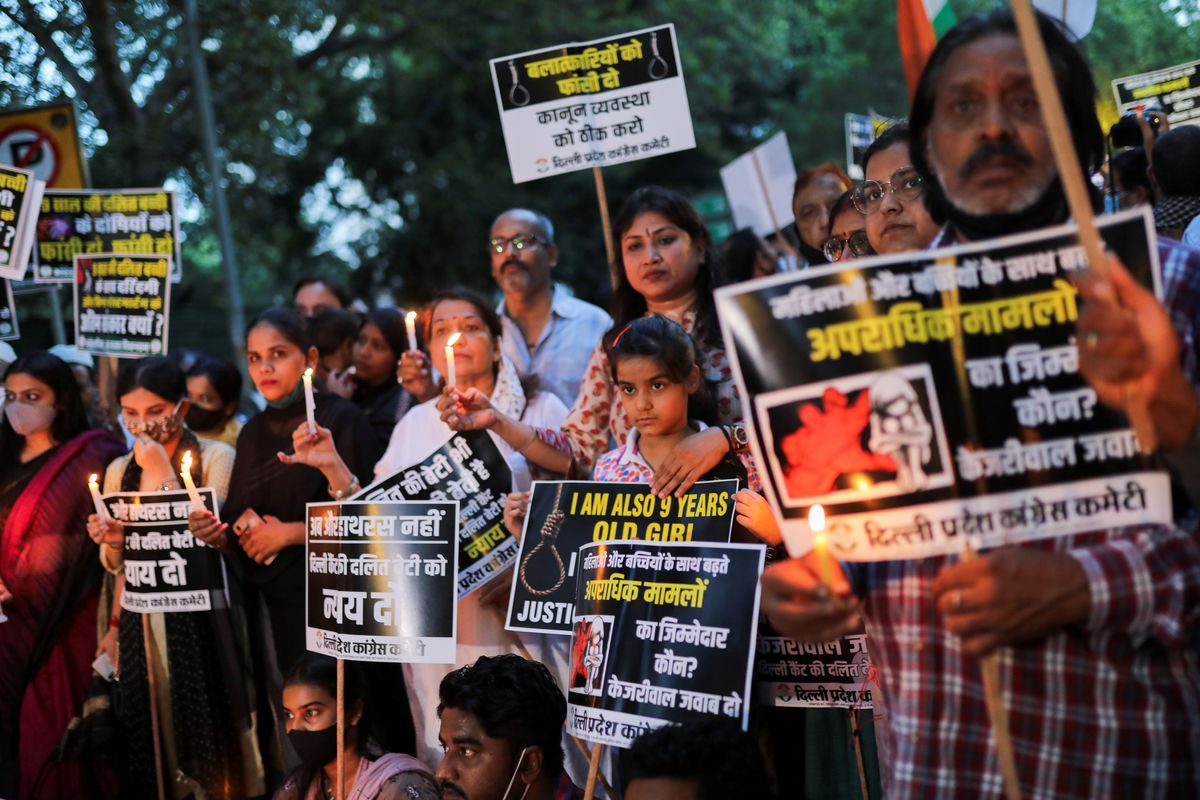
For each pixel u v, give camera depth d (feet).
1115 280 6.47
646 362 12.87
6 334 22.52
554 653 15.21
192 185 51.44
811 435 7.44
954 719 7.41
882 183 11.94
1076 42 8.05
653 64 17.54
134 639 17.04
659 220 15.21
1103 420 7.12
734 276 21.53
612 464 13.44
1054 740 7.16
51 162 24.16
